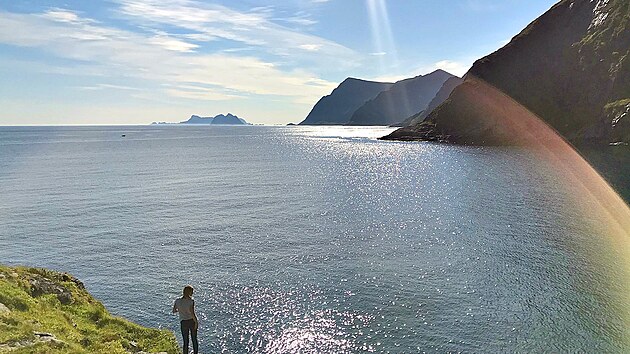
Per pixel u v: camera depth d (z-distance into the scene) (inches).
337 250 1529.3
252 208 2258.9
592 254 1470.2
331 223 1926.7
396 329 965.2
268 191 2795.3
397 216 2060.8
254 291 1178.0
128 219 2020.2
